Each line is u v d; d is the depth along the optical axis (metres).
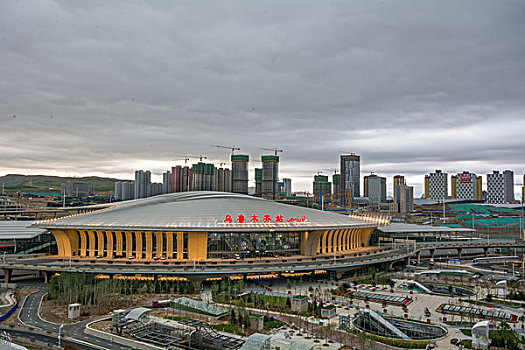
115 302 112.94
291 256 166.88
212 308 102.69
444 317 100.44
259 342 77.62
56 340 85.69
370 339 86.25
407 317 102.38
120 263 144.25
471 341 85.25
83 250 159.62
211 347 82.81
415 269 181.75
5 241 188.62
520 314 106.88
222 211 165.38
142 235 153.25
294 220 167.75
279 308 110.00
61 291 117.38
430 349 81.12
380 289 136.38
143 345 82.56
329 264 151.38
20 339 85.06
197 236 152.50
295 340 86.06
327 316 102.06
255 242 163.88
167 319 99.38
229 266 143.00
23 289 129.75
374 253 186.75
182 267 138.62
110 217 160.75
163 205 173.75
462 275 155.12
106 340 86.62
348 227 179.88
